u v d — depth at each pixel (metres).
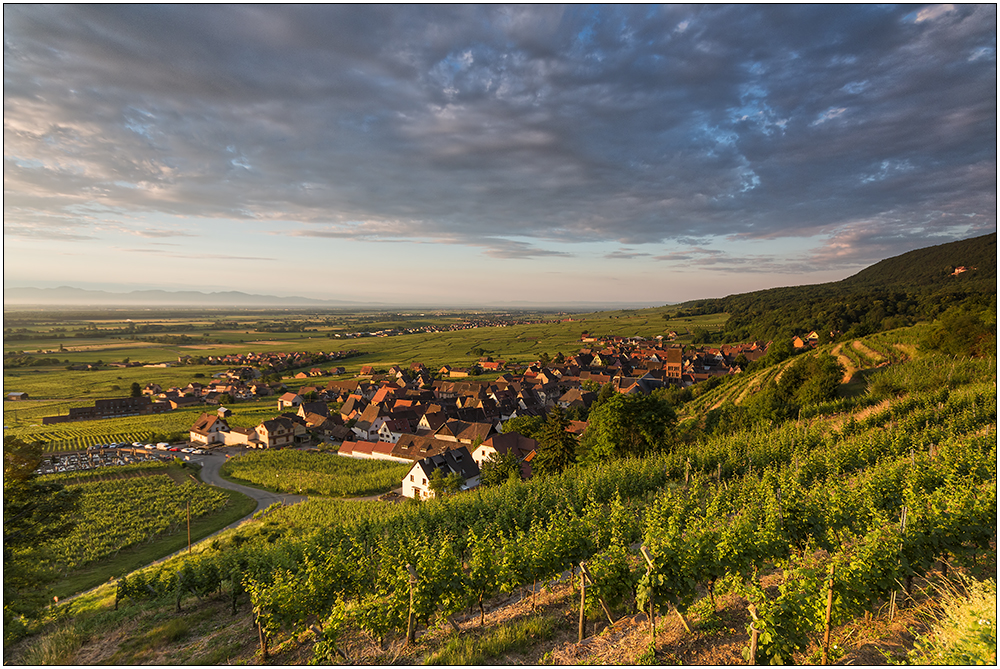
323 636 13.20
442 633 14.08
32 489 19.27
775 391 59.34
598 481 30.36
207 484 68.06
